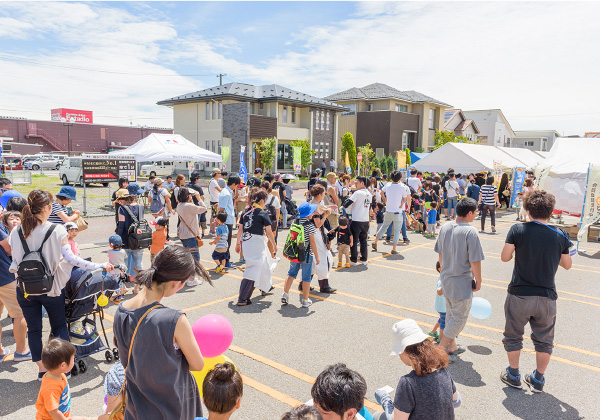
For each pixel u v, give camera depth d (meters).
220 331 3.13
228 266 8.69
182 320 2.16
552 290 4.06
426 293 7.39
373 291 7.46
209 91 38.41
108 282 4.61
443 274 4.56
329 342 5.30
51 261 4.05
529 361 4.97
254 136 34.41
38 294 3.92
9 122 57.56
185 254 2.26
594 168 11.19
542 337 4.15
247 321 5.93
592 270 9.43
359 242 9.62
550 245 3.98
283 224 13.78
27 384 4.21
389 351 5.08
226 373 2.57
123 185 10.62
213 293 7.15
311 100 39.38
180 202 7.29
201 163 36.78
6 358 4.73
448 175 16.70
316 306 6.62
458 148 19.28
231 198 8.73
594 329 5.94
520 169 20.11
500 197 21.28
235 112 34.34
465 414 3.85
